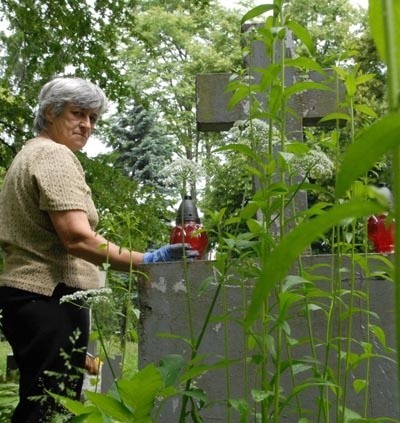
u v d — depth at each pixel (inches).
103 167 364.2
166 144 856.9
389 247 122.0
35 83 392.2
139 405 60.6
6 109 382.6
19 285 116.0
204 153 110.2
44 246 117.6
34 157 119.0
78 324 116.4
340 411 88.1
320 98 146.1
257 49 146.3
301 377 119.8
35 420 110.8
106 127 417.7
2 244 120.7
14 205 119.3
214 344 126.0
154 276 128.1
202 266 127.0
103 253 114.7
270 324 120.4
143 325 127.8
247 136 103.4
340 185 21.1
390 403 119.9
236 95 92.8
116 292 107.3
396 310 20.5
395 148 21.3
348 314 86.4
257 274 84.0
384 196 22.3
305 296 85.0
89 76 381.7
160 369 72.0
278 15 89.3
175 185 100.6
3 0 370.0
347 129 114.4
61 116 127.7
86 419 67.1
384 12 21.3
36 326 114.1
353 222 90.0
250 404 121.0
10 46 424.2
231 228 115.8
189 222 130.1
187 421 121.5
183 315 127.0
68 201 115.9
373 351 121.4
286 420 120.4
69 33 372.5
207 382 125.1
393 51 21.3
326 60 97.3
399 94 20.7
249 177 103.3
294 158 87.1
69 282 118.2
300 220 101.0
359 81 92.7
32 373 113.8
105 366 180.5
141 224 344.2
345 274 124.3
